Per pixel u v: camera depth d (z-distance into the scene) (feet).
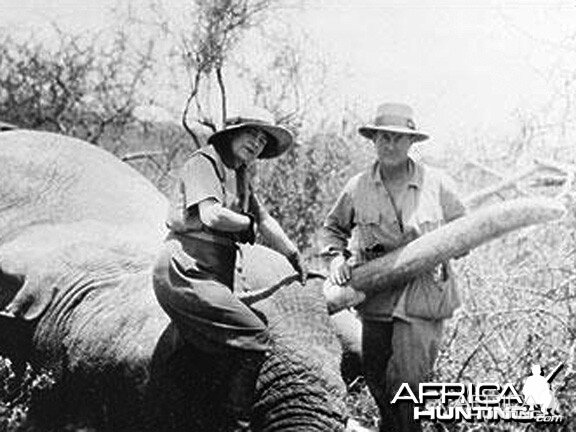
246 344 14.90
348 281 16.79
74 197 19.13
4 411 17.80
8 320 18.12
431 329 16.78
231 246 15.44
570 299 19.67
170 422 15.84
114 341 16.65
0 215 18.92
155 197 19.92
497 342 19.40
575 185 19.34
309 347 15.38
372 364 17.21
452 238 16.35
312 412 15.07
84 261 17.93
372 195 16.87
